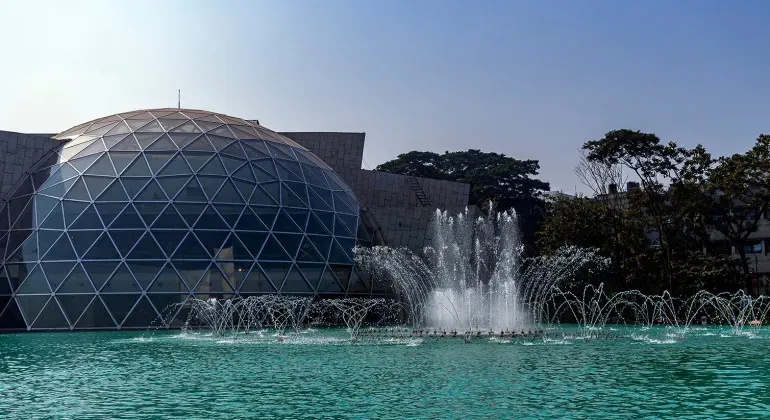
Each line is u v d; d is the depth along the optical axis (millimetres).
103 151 44594
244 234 41750
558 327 39938
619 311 49219
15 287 39938
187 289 39344
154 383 16438
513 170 88812
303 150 51562
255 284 40688
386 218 52750
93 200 41594
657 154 51500
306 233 43938
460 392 14703
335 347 25719
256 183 44469
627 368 18312
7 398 14570
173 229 40781
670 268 49812
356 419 12188
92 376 17781
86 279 39000
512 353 22703
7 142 47062
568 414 12438
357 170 56938
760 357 20938
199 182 43125
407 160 95688
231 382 16453
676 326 41062
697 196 51000
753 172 47406
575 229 53156
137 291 38844
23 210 42969
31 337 33156
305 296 42094
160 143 45344
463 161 95938
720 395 14156
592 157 54438
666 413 12461
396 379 16641
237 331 37594
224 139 47000
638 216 55562
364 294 45719
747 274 49969
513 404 13367
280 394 14688
